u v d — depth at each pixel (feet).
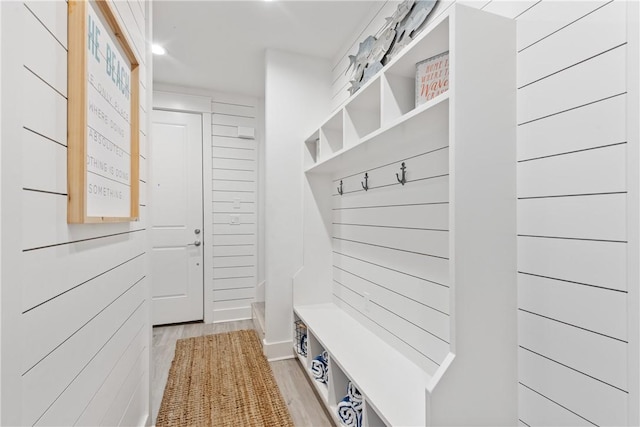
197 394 6.65
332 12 6.84
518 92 3.46
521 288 3.45
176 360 8.22
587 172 2.82
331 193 8.61
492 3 3.78
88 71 2.76
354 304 7.23
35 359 2.07
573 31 2.93
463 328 3.26
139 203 4.65
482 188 3.32
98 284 3.19
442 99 3.35
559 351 3.06
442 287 4.46
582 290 2.87
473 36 3.28
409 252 5.20
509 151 3.43
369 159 6.43
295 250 8.50
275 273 8.35
